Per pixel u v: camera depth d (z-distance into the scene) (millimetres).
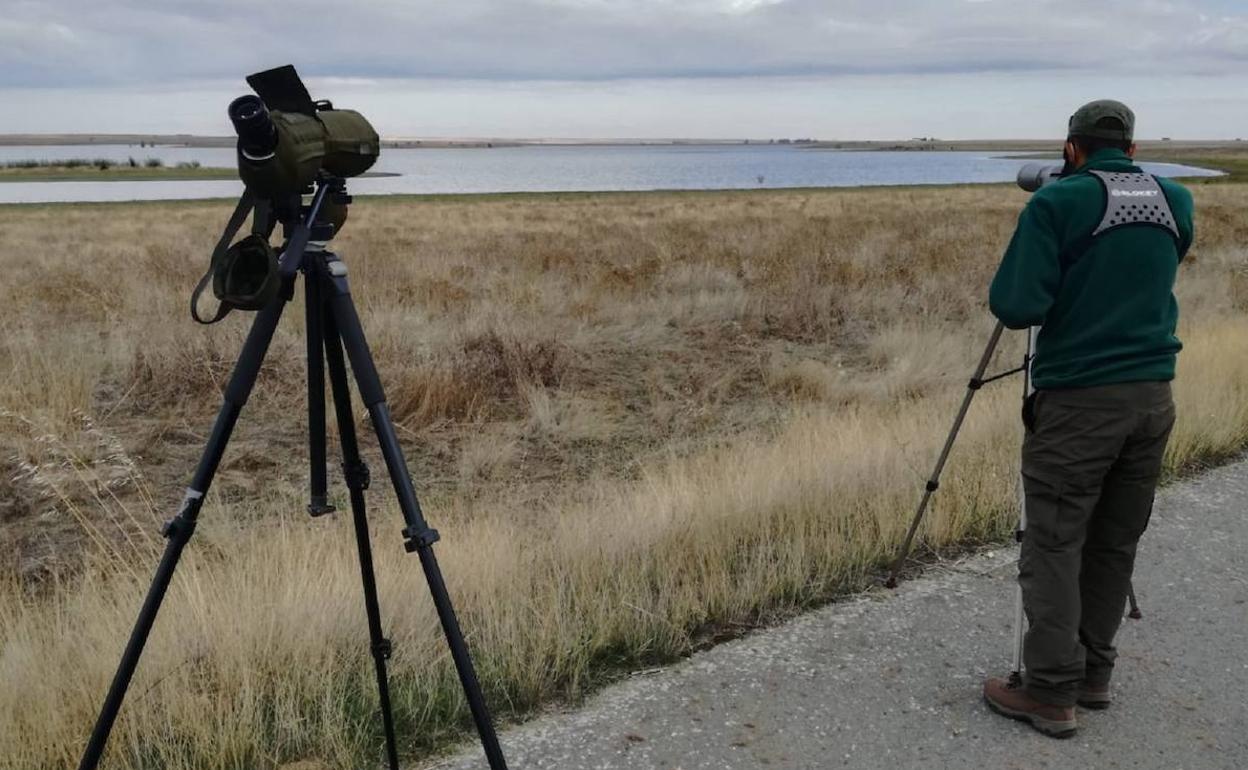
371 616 2863
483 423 8141
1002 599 4383
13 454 6566
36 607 4195
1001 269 3230
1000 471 5785
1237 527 5230
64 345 9492
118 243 22438
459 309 12086
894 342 10727
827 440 6453
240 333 9836
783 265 15844
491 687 3545
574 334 11195
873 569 4738
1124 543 3391
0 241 23203
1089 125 3287
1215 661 3826
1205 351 8656
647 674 3713
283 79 2199
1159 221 3156
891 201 45719
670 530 4871
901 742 3262
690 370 9984
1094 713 3465
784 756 3174
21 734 3127
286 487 6578
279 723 3230
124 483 6395
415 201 56750
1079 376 3145
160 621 3775
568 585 4297
